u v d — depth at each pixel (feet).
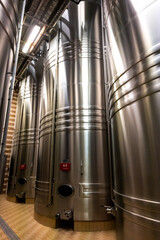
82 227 7.28
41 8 9.82
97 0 11.00
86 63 9.53
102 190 7.70
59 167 8.21
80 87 9.14
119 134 4.97
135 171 4.07
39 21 10.34
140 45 4.47
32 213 10.17
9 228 7.74
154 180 3.54
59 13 9.93
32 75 15.60
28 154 13.58
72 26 10.26
